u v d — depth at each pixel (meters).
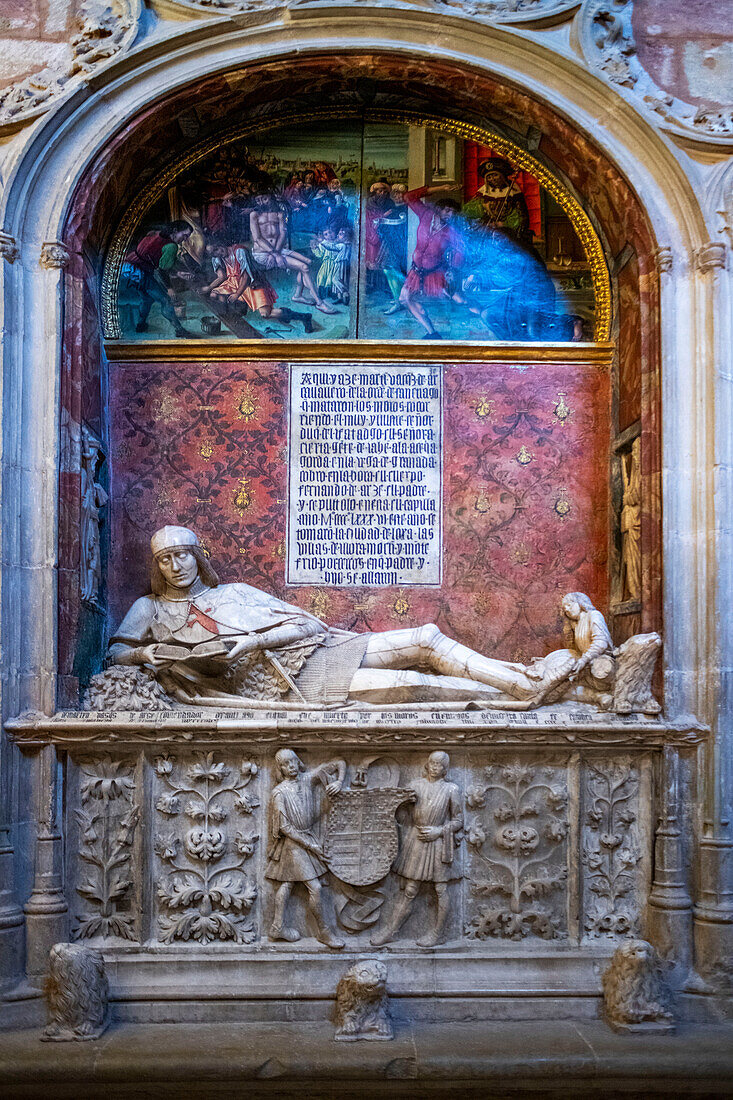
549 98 5.09
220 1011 4.48
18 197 4.84
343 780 4.67
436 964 4.58
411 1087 4.08
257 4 5.09
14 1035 4.29
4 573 4.62
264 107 5.45
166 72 5.09
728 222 4.91
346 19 5.11
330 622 5.41
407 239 5.60
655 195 5.02
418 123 5.58
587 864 4.71
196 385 5.51
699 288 4.91
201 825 4.68
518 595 5.44
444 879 4.61
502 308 5.57
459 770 4.73
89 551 5.06
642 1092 4.08
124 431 5.49
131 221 5.54
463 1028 4.40
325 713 4.70
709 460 4.80
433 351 5.49
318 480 5.47
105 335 5.47
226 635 4.97
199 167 5.57
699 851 4.65
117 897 4.65
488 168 5.59
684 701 4.74
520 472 5.50
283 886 4.61
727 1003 4.46
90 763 4.70
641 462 4.99
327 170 5.61
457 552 5.46
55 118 4.92
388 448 5.49
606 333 5.52
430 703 4.75
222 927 4.62
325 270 5.58
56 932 4.54
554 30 5.16
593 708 4.77
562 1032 4.35
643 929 4.68
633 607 5.05
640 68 5.12
